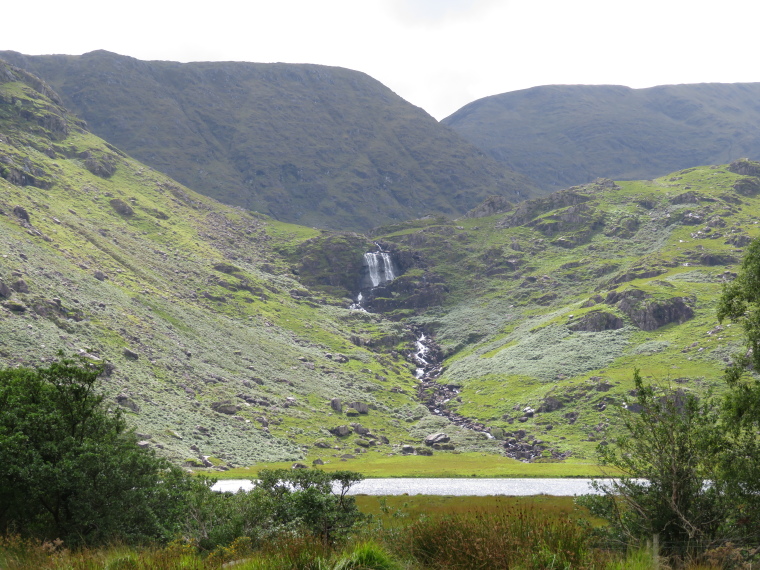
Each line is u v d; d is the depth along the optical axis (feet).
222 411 485.15
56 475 84.23
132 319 573.33
